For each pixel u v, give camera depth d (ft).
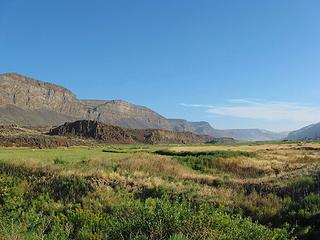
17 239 33.32
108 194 74.28
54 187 81.00
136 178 85.71
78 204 66.64
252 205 65.51
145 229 35.58
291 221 57.31
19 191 78.54
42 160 110.63
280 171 125.39
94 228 50.01
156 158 130.41
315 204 59.98
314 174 83.41
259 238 39.34
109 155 160.15
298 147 228.63
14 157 120.78
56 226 47.14
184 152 176.55
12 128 643.04
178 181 90.17
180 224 35.14
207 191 74.90
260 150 200.03
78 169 93.97
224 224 37.24
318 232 51.11
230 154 162.61
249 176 126.72
